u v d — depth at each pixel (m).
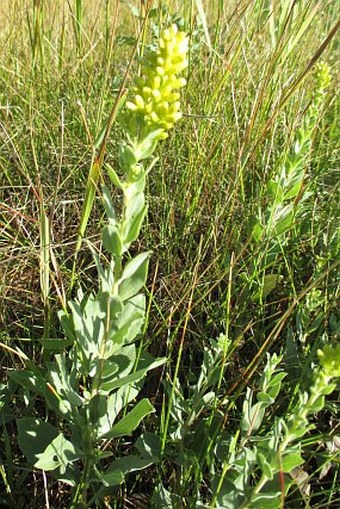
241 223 0.72
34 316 0.59
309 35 1.07
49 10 1.16
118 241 0.35
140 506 0.47
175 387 0.49
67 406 0.44
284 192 0.67
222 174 0.77
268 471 0.36
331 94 1.05
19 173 0.79
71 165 0.79
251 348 0.62
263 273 0.63
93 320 0.42
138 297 0.43
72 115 0.90
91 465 0.43
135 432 0.52
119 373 0.43
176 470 0.49
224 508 0.40
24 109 0.90
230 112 0.90
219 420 0.50
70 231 0.71
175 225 0.76
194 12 0.96
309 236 0.74
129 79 0.90
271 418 0.52
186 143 0.84
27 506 0.47
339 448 0.50
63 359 0.43
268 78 0.77
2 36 1.15
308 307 0.60
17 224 0.71
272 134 0.75
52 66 1.05
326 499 0.49
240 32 0.91
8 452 0.47
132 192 0.35
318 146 0.93
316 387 0.35
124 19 1.18
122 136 0.85
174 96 0.34
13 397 0.53
